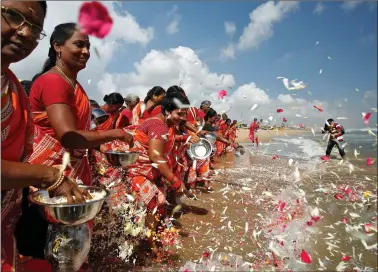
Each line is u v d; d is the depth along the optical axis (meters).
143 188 3.12
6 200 1.42
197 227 4.20
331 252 3.46
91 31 0.93
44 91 1.95
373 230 3.98
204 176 6.37
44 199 1.71
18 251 1.62
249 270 2.93
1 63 1.31
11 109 1.36
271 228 4.20
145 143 3.17
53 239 1.59
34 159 2.07
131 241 3.01
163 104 3.40
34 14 1.34
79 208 1.49
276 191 6.52
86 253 1.70
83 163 2.33
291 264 3.16
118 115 4.88
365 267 3.11
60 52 2.05
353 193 6.14
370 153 16.25
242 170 9.32
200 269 2.94
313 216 3.31
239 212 4.95
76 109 2.10
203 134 5.99
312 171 9.30
